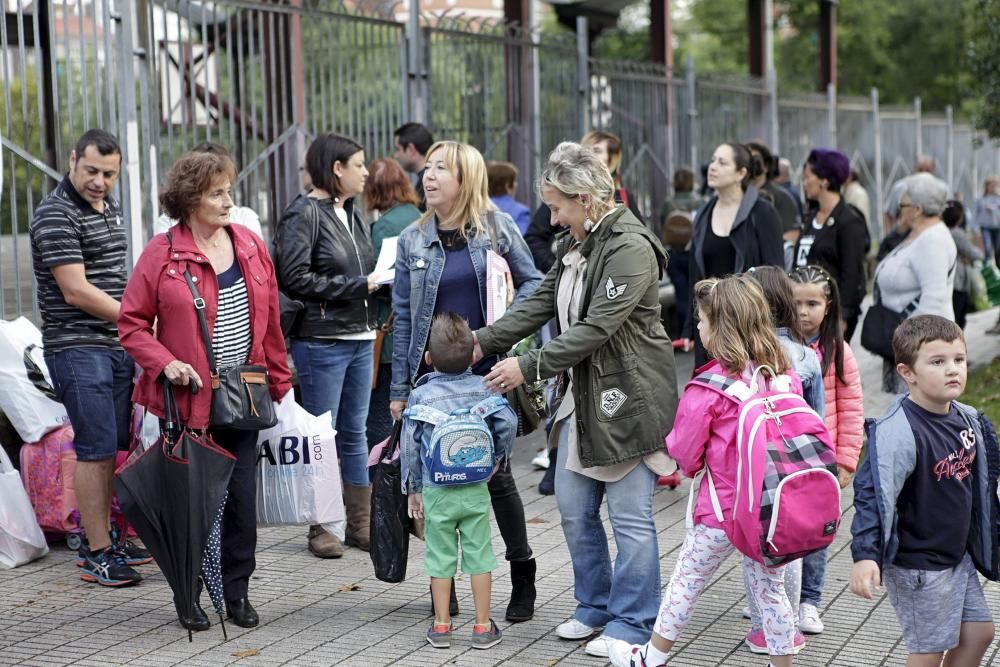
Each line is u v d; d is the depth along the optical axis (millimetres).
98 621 5070
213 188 4805
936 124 23953
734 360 3988
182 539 4750
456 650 4723
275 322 5164
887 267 6754
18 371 6066
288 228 5859
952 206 10516
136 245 6992
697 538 4133
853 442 4953
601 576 4801
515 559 4984
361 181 5965
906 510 3738
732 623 5039
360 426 6164
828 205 7250
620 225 4504
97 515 5543
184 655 4680
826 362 4891
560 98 11531
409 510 4902
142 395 4895
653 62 15336
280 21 8039
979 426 3797
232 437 5012
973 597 3848
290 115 8188
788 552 3814
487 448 4672
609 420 4473
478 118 10281
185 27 7539
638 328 4516
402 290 5223
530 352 4430
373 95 9047
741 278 4070
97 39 6734
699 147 14492
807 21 35844
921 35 33875
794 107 18047
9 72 6461
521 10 12914
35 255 5469
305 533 6418
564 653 4688
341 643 4805
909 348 3688
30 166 6547
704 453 4090
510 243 5234
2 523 5773
